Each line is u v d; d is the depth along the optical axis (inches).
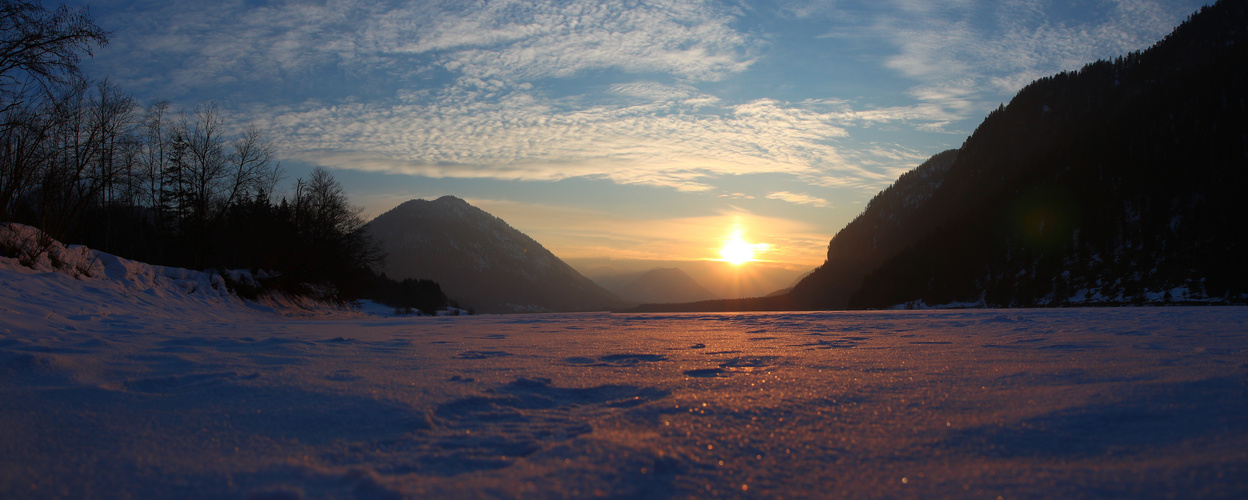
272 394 141.9
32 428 110.8
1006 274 2632.9
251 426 116.1
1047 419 116.6
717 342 289.0
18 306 348.5
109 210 1205.7
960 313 538.6
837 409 130.7
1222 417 111.9
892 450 102.0
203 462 95.0
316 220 1617.9
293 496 79.5
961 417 121.4
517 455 100.3
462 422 122.0
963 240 3083.2
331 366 190.5
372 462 95.7
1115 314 461.7
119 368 172.4
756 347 261.3
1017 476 88.2
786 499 81.4
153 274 755.4
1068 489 82.4
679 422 120.0
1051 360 196.1
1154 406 121.9
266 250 1203.9
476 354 232.4
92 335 259.8
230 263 1407.5
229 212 1343.5
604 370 189.6
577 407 136.6
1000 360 201.0
